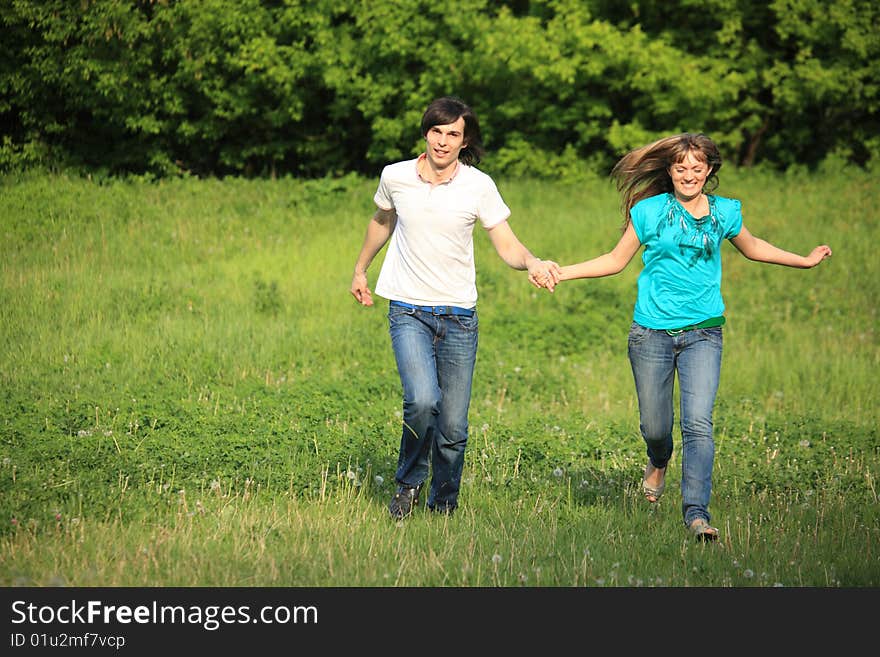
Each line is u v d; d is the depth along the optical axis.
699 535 20.16
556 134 75.75
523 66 67.94
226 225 55.75
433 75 68.56
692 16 74.12
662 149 20.41
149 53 64.81
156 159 68.31
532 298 46.12
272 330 39.91
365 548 19.58
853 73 72.06
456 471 21.67
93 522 20.11
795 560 19.73
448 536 20.33
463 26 67.69
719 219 20.59
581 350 40.41
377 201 21.22
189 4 63.62
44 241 51.56
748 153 79.94
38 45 64.00
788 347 41.66
